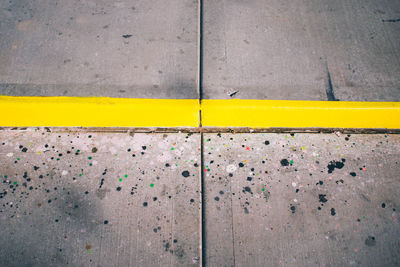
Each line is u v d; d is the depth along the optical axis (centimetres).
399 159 217
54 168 204
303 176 208
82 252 179
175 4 286
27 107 222
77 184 199
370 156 218
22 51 249
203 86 238
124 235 185
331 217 195
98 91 232
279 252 184
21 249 179
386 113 233
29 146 212
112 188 199
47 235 183
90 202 194
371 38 273
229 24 275
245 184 204
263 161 213
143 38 261
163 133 221
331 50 264
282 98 235
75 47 253
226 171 208
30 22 266
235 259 181
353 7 295
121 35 262
